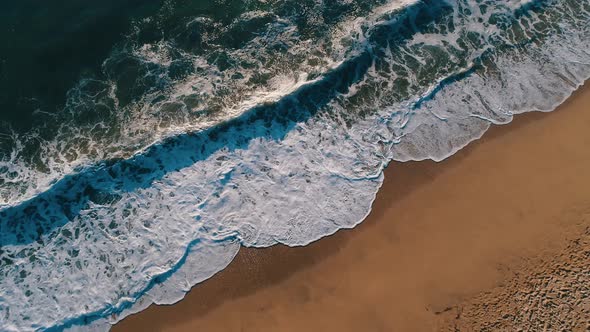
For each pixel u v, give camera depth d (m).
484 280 12.23
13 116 16.19
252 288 12.75
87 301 12.67
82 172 14.58
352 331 11.88
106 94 16.56
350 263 12.94
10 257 13.37
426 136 15.19
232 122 15.36
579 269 11.99
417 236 13.22
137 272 13.03
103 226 13.80
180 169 14.62
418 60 16.88
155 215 13.93
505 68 16.62
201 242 13.45
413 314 11.92
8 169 14.96
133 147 15.07
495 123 15.34
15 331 12.31
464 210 13.56
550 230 12.89
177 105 16.11
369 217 13.68
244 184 14.39
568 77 16.28
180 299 12.64
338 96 16.06
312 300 12.45
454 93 16.11
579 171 14.00
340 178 14.44
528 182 13.92
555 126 15.09
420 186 14.17
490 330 11.35
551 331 11.09
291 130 15.36
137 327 12.36
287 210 13.92
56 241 13.59
